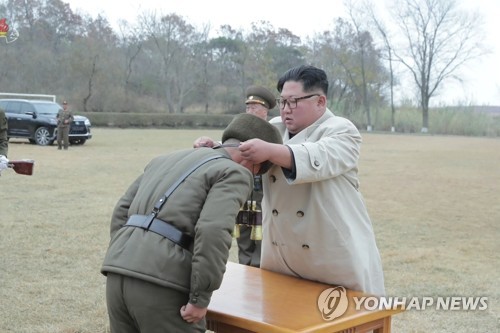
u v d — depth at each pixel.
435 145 32.62
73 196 10.84
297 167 2.70
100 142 26.47
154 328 2.49
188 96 62.00
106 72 54.69
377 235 8.25
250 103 4.94
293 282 3.13
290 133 3.11
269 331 2.49
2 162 4.16
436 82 56.78
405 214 10.01
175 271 2.48
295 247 3.07
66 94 53.47
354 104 61.38
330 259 2.99
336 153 2.82
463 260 6.86
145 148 23.09
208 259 2.42
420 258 6.89
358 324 2.69
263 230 3.25
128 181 13.11
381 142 35.59
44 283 5.56
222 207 2.47
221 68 63.00
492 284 5.86
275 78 59.47
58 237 7.45
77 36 56.38
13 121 22.33
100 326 4.57
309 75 2.95
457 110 56.44
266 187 3.09
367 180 14.94
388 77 60.41
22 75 52.78
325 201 2.95
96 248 6.94
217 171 2.56
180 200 2.54
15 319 4.65
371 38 59.16
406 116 58.31
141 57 60.47
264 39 61.81
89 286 5.51
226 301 2.81
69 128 22.64
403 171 17.27
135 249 2.52
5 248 6.82
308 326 2.48
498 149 29.16
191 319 2.49
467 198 12.06
